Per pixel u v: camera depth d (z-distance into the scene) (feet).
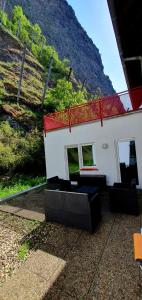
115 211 16.96
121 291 7.88
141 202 19.25
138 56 19.04
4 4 179.52
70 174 31.45
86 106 28.94
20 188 39.70
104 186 25.34
